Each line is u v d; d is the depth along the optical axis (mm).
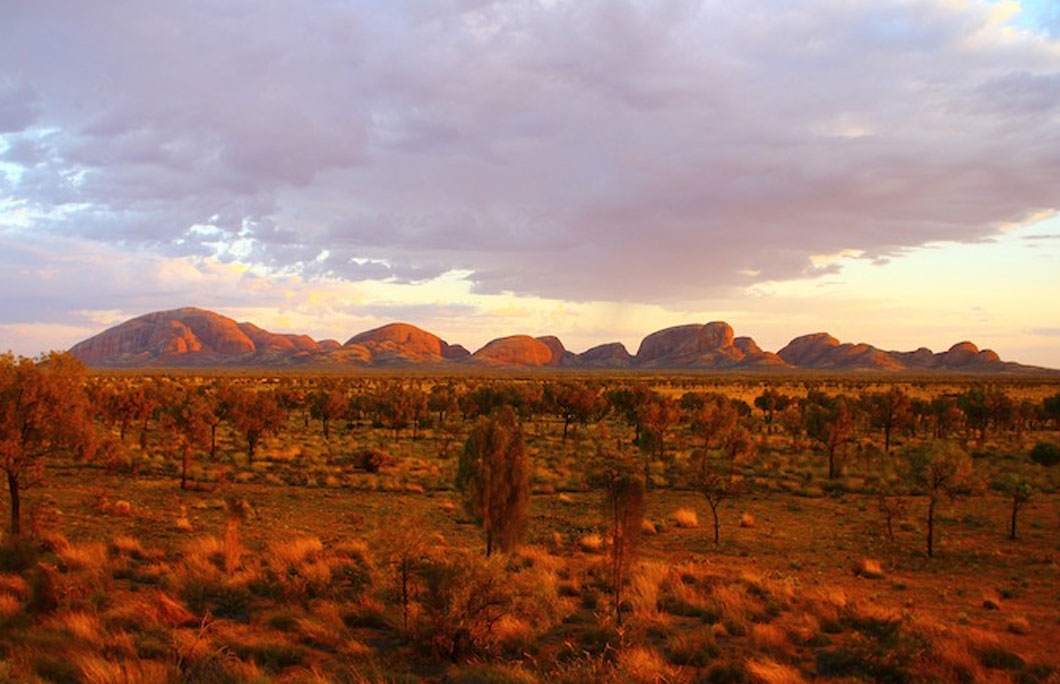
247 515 30453
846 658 13508
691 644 14016
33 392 22562
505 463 21484
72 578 17391
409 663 12828
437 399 78812
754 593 19516
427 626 13422
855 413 72875
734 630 15781
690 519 31703
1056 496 39594
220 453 51438
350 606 16016
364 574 18375
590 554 25391
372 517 31250
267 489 38188
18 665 10359
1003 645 15539
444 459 52500
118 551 21266
